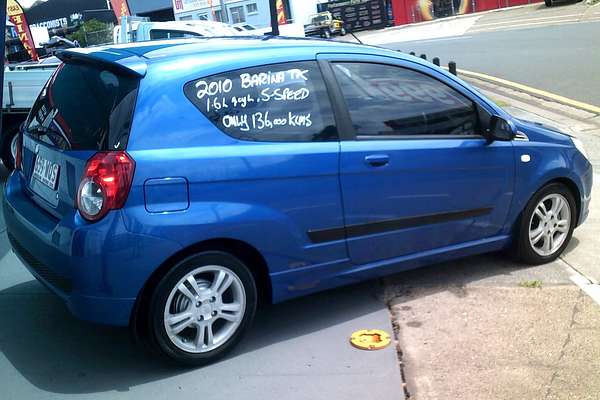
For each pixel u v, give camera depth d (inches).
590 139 321.1
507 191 171.9
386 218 151.9
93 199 121.6
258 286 147.8
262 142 135.6
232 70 135.1
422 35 1197.7
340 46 152.9
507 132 165.9
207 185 127.9
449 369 132.3
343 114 146.5
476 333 146.6
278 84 140.1
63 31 1598.2
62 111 143.7
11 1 1013.2
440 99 162.4
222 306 135.3
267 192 134.6
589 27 796.0
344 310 161.3
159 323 128.0
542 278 175.9
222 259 132.8
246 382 129.9
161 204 123.6
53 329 155.2
